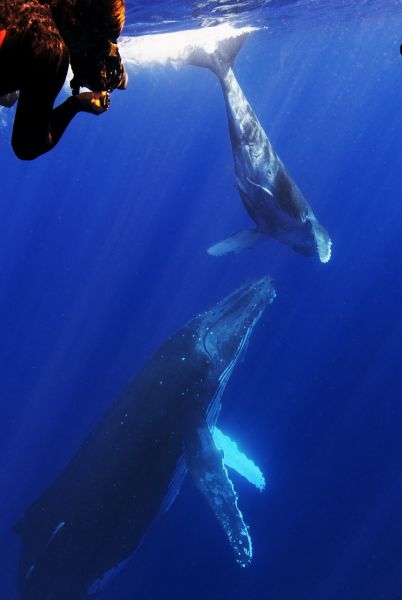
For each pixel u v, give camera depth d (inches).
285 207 379.2
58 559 455.8
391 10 1200.8
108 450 470.3
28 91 77.0
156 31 731.4
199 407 498.0
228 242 406.6
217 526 707.4
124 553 487.2
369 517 743.1
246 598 647.1
